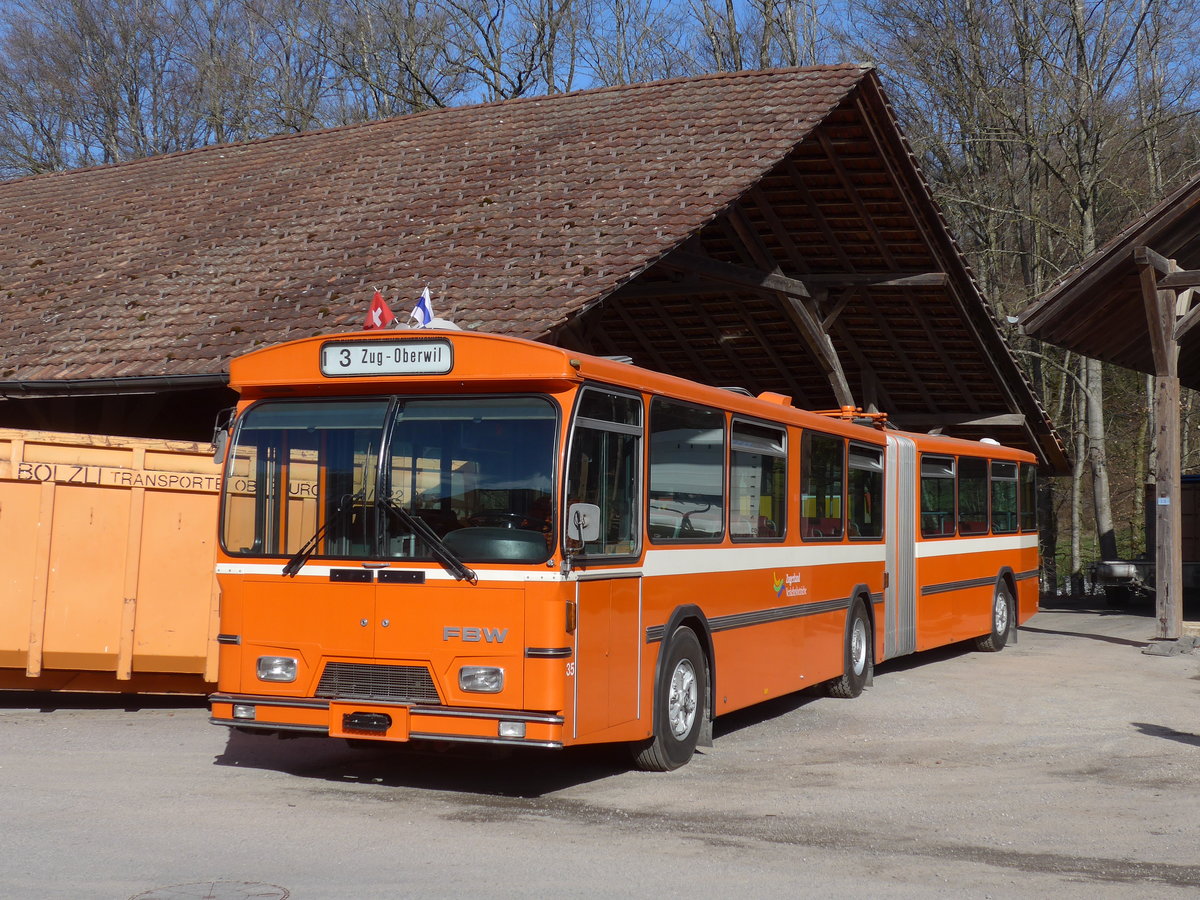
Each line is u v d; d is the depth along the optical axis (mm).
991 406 24797
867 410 24047
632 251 14859
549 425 8094
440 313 14188
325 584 8375
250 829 7309
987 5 33188
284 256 17625
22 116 40188
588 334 17703
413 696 8141
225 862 6566
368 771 9203
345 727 8203
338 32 39469
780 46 38125
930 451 16156
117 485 11625
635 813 8016
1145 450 39094
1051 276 35250
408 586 8180
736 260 21547
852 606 13492
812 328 20688
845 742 10883
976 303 21516
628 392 8828
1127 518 42594
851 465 13570
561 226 16172
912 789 8969
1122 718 12352
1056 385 38844
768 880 6469
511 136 20531
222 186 21828
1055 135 33000
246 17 40906
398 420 8391
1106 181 32500
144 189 22656
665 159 17531
